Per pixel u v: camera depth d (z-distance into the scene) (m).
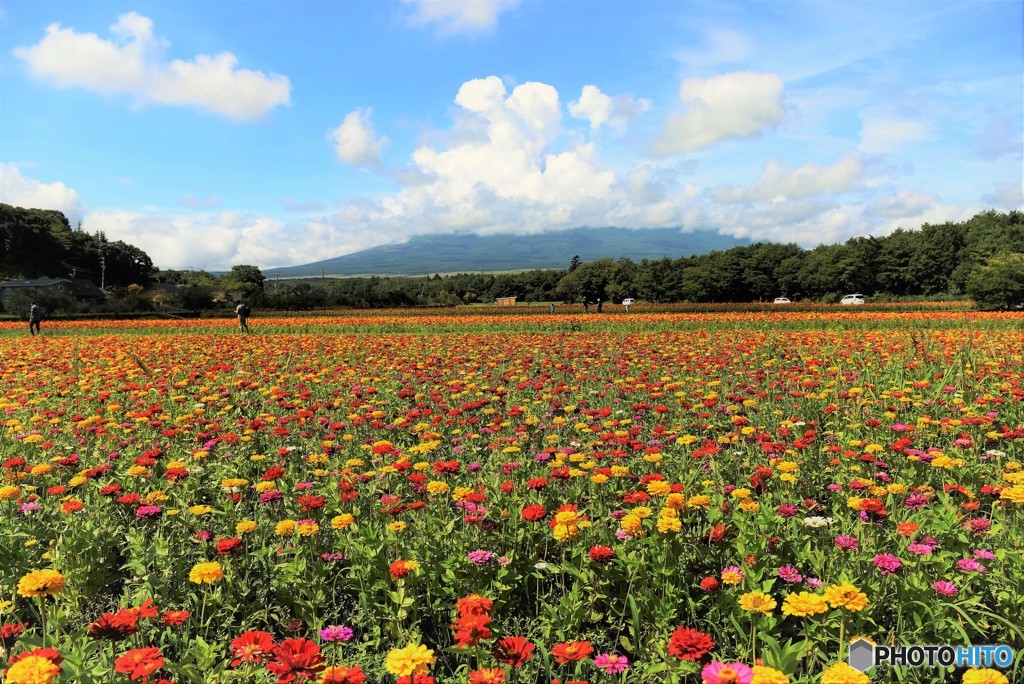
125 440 7.61
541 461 6.38
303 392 9.66
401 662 2.63
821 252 109.62
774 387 10.26
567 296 103.44
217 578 3.52
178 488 5.81
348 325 33.62
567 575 4.38
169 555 4.21
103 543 4.43
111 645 3.26
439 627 3.90
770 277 110.44
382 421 8.24
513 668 3.29
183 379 12.23
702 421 8.27
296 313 55.22
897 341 16.38
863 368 11.78
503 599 3.92
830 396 9.16
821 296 105.00
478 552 3.89
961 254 91.75
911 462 5.86
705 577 3.97
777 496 5.05
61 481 6.02
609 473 5.25
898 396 8.81
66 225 134.75
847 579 3.57
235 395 10.62
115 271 132.62
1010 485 5.35
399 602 3.59
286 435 8.11
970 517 4.67
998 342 15.59
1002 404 8.44
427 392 11.11
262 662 3.06
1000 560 3.67
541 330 29.95
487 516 4.41
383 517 4.84
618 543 4.14
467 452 7.27
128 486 5.79
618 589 4.02
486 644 3.35
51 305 50.88
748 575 3.67
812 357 14.00
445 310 55.28
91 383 11.47
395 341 21.03
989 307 41.12
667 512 3.98
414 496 5.63
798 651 2.92
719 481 5.54
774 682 2.45
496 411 9.06
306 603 3.77
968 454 6.34
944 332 19.72
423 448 6.31
